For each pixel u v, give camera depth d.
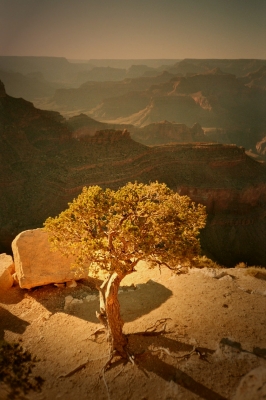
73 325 14.62
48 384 11.48
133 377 11.44
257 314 14.42
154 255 12.38
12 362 12.45
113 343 12.32
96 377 11.62
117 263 11.48
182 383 10.84
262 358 11.54
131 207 12.05
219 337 12.94
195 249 11.90
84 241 11.55
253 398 9.55
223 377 10.91
